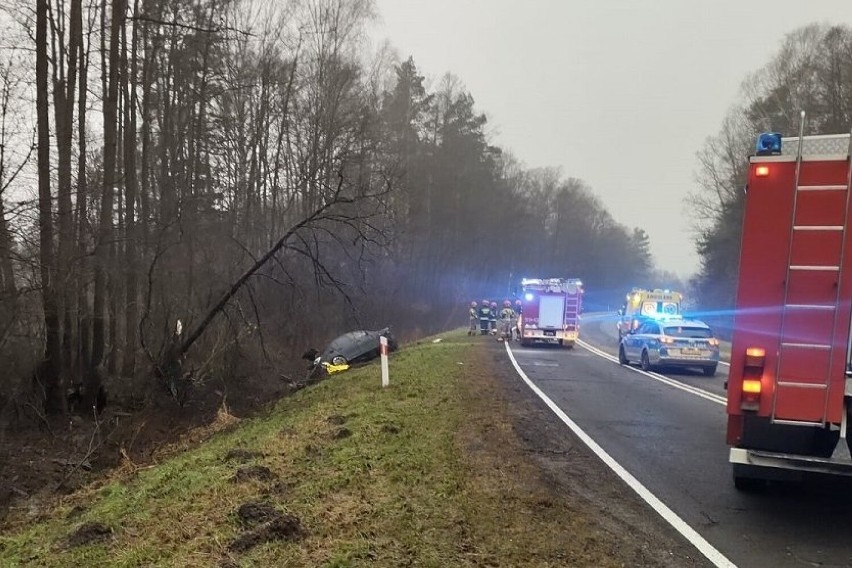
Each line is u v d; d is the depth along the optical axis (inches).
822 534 216.1
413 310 1702.8
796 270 222.1
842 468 216.5
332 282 807.7
